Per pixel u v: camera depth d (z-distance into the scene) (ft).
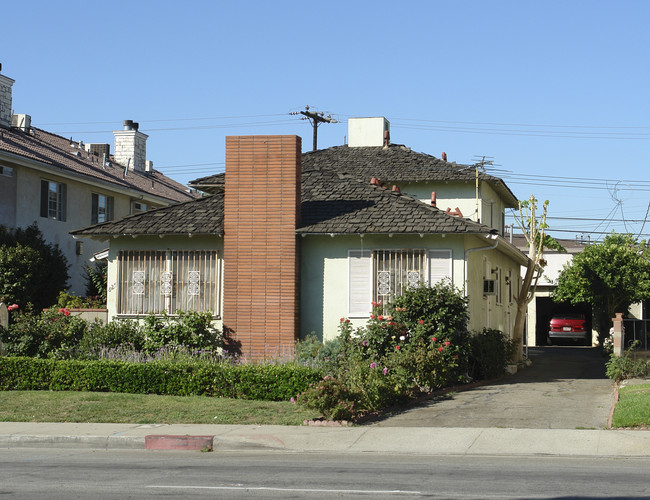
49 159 109.29
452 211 99.25
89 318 75.00
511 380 72.08
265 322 69.46
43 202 107.86
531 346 140.56
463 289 68.08
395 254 69.82
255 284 69.97
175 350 67.15
